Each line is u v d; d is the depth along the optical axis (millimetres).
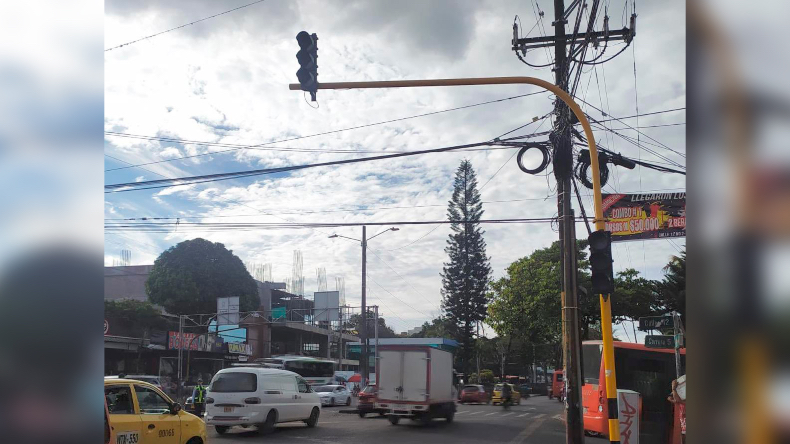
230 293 57406
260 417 18016
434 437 18234
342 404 39562
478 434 19438
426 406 21812
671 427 16812
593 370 19438
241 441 16531
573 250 16641
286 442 16438
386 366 22562
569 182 16609
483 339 71250
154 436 10016
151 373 45125
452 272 60000
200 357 48656
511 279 44844
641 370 18922
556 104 15969
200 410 25922
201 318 51594
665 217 22969
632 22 14031
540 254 44688
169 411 10523
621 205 23500
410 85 11375
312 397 20875
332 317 46344
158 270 55500
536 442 17625
